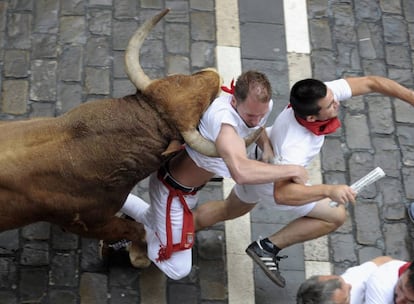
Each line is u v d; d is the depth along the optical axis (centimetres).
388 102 634
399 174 605
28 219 442
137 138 418
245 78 413
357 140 615
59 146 416
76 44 633
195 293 546
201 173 461
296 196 430
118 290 540
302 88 423
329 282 388
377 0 691
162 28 650
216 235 567
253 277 555
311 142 445
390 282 412
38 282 536
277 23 667
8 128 421
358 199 590
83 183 424
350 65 654
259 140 464
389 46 668
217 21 661
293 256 566
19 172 412
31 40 631
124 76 625
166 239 482
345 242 574
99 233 478
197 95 418
